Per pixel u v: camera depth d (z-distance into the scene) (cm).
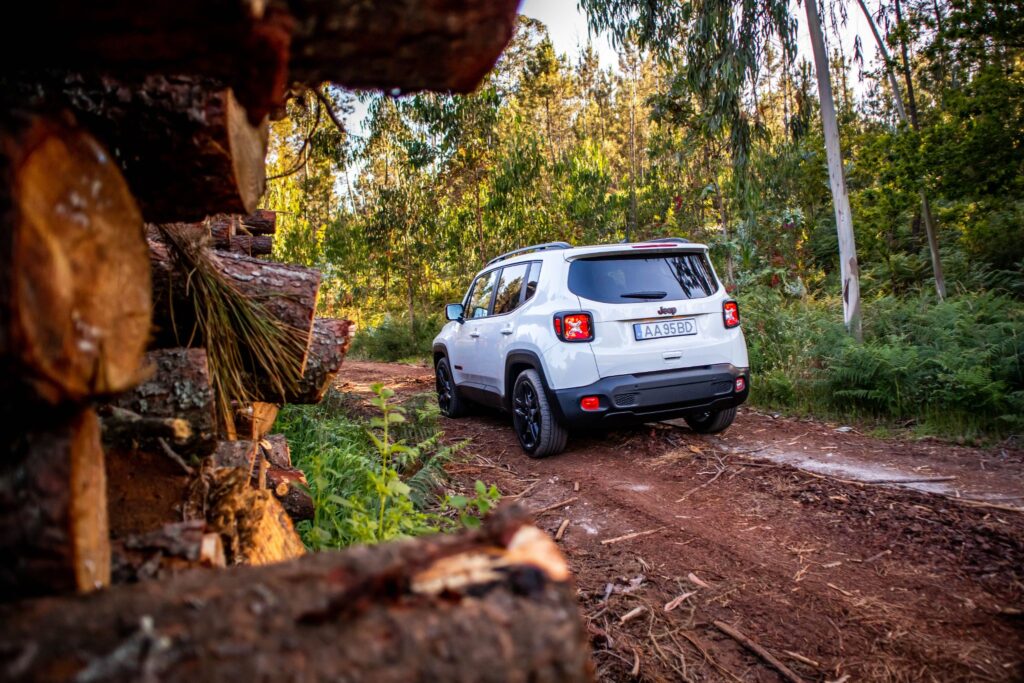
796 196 1512
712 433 568
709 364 501
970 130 900
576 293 490
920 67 1236
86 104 123
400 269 1758
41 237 89
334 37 115
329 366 281
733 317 516
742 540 337
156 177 140
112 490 178
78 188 99
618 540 350
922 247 1351
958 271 1160
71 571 98
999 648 229
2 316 84
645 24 1076
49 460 100
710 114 1115
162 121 127
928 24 917
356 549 100
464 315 700
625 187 1591
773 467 452
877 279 1307
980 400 548
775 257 1299
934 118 1178
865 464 459
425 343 1667
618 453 521
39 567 96
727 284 1070
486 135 1500
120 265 112
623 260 506
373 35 116
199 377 199
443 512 376
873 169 1048
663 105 1358
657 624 263
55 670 74
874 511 360
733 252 1177
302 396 279
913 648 233
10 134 85
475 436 617
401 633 80
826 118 899
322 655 77
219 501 190
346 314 2069
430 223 1627
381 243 1692
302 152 179
